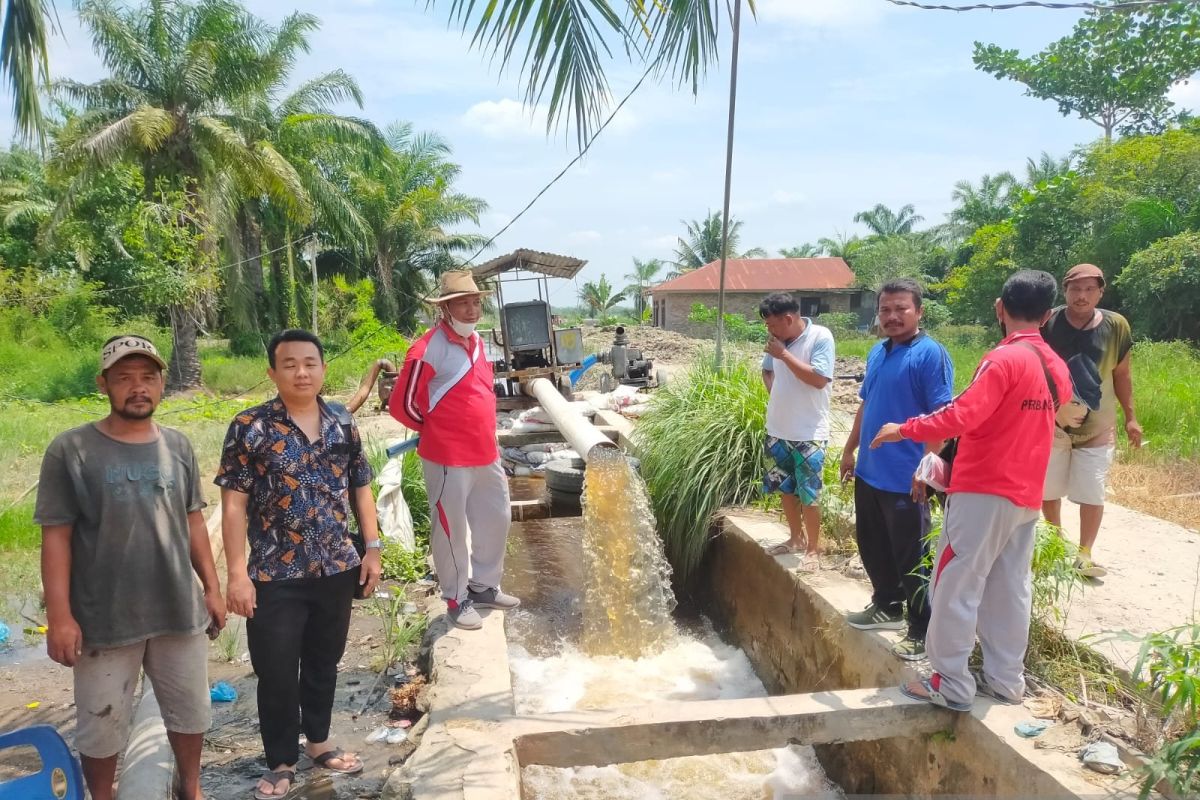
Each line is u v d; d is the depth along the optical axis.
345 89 27.34
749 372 7.59
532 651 5.86
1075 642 3.90
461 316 4.47
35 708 4.21
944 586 3.46
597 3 3.24
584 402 11.80
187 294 19.38
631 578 5.85
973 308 25.27
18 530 6.84
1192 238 17.09
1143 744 3.16
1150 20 21.98
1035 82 24.91
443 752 3.37
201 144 20.56
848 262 52.06
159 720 3.63
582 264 13.16
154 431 2.92
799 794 4.48
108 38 20.00
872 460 4.18
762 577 5.67
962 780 3.51
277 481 3.27
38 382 17.27
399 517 6.60
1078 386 4.62
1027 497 3.33
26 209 25.59
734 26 4.61
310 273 30.81
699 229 53.84
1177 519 6.18
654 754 3.55
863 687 4.27
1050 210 22.45
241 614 3.14
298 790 3.44
